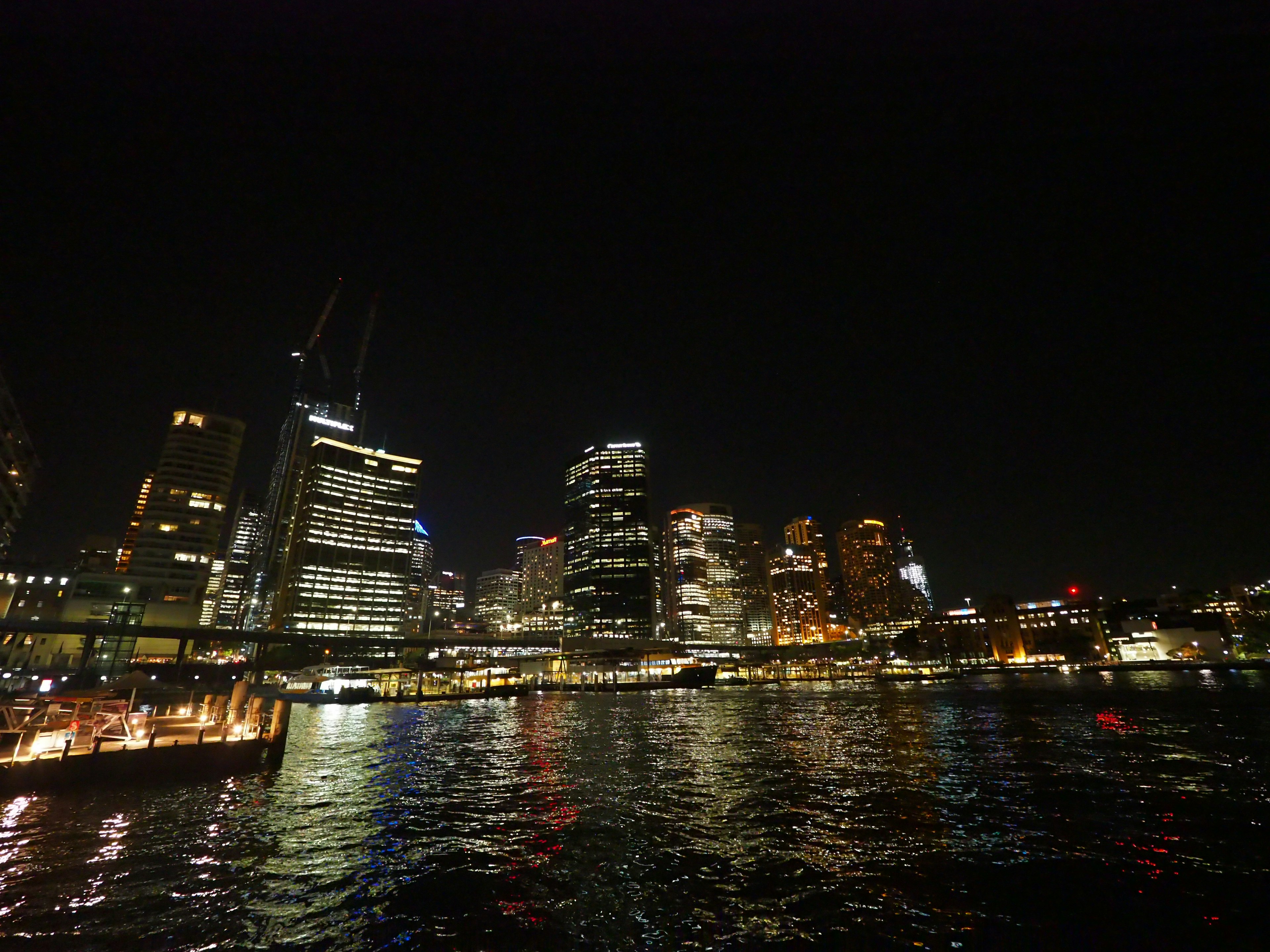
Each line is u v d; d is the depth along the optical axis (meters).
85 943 14.21
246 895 16.89
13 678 102.25
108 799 26.94
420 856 20.28
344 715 89.69
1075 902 16.12
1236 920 14.88
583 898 16.77
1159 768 34.69
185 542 186.38
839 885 17.48
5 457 107.62
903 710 82.19
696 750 45.34
